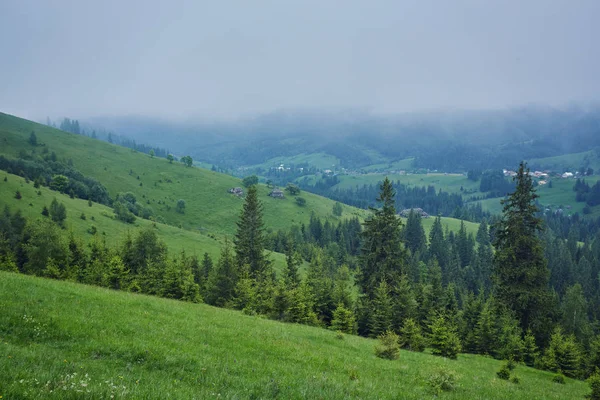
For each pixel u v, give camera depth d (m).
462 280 138.75
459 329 59.56
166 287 61.94
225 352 16.53
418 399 14.30
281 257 134.88
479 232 199.00
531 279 50.81
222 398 10.17
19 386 8.16
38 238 71.50
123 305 22.47
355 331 51.16
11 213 103.62
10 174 141.00
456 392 17.16
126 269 74.12
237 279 71.25
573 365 44.88
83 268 72.81
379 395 13.67
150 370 12.49
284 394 11.70
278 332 25.59
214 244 140.25
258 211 85.38
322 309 61.19
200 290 73.88
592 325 88.00
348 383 14.71
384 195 62.41
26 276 27.08
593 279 145.25
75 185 164.00
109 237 114.50
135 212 172.62
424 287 63.19
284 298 47.44
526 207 53.38
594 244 188.62
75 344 13.55
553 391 24.80
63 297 20.47
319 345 24.09
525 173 54.00
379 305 52.62
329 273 119.12
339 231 184.00
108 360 12.61
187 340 17.34
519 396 19.31
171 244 126.94
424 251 162.00
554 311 52.88
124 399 8.43
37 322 14.73
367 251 62.25
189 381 11.82
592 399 23.78
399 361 24.58
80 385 8.70
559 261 147.38
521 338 50.94
